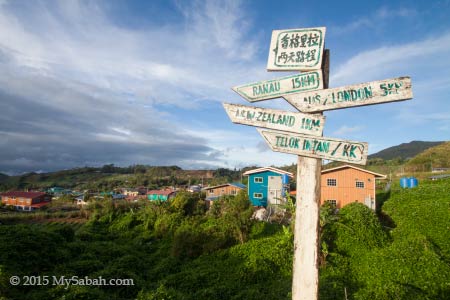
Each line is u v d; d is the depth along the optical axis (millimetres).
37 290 10586
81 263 14273
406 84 2682
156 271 15430
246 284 12469
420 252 10539
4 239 14586
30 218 38219
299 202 3039
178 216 25688
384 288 8656
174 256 17625
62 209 50531
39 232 16953
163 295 9672
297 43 3141
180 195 29516
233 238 18344
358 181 24531
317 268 2941
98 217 35438
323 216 15477
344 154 2775
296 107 3047
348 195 24547
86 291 9836
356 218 15859
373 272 10930
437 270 9328
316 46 3047
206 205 31500
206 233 18703
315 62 3021
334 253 13492
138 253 19234
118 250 18266
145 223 28047
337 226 15523
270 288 11617
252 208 22203
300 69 3096
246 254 15570
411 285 9023
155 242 23375
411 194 18656
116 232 28984
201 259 16688
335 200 24703
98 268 14289
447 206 13688
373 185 24281
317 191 2971
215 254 16922
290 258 14102
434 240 11695
